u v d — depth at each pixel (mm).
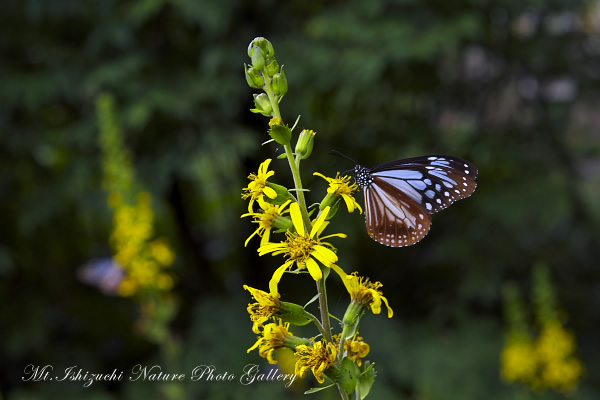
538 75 8148
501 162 7785
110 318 8531
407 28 7016
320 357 2156
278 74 2197
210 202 10312
